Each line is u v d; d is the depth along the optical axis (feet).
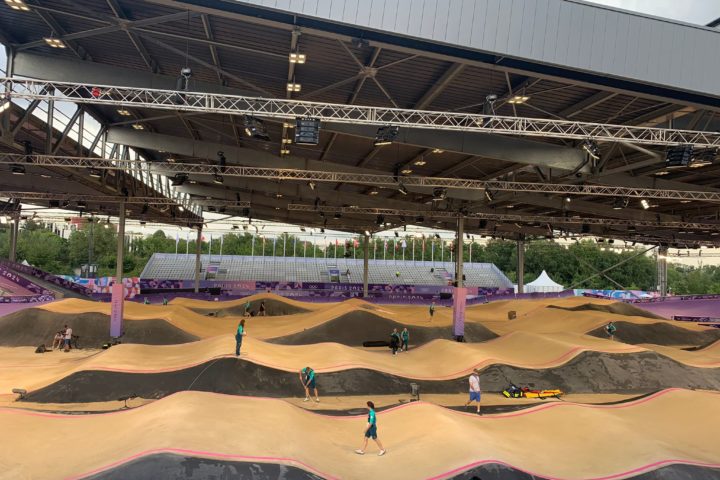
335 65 57.21
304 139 54.49
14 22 54.85
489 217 136.67
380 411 48.80
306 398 57.26
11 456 33.32
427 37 43.80
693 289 323.78
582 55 46.11
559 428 42.75
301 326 103.91
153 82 60.64
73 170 95.30
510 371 66.13
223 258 251.80
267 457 32.35
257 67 60.23
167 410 40.40
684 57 48.06
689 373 68.74
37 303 131.54
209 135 95.30
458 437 37.96
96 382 56.24
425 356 78.07
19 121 69.41
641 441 37.45
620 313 138.82
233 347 67.15
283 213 185.47
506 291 233.55
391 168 104.83
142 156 121.90
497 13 44.68
